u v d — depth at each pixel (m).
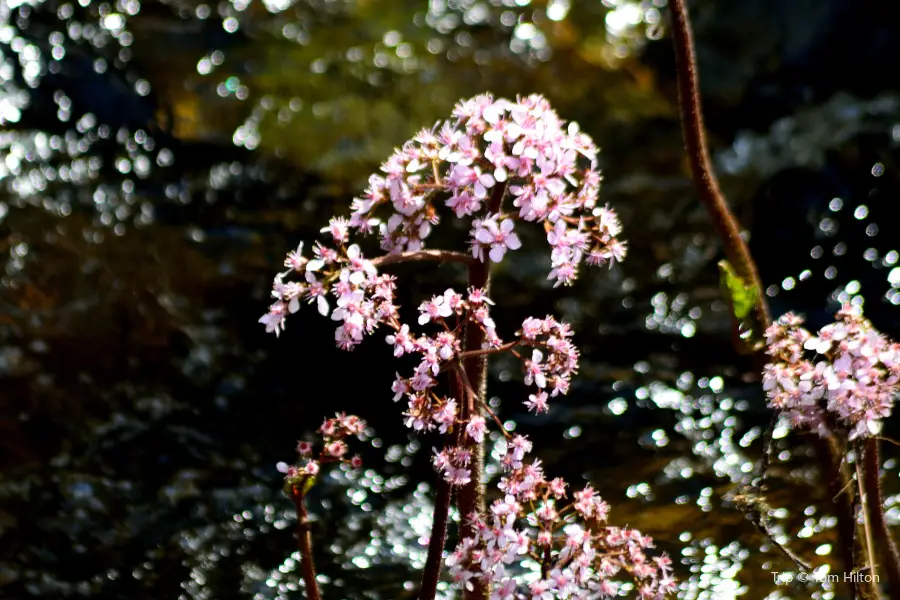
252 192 6.37
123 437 4.33
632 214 6.07
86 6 7.80
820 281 5.56
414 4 8.34
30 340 4.86
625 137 6.86
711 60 7.51
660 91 7.57
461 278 5.33
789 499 3.73
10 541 3.67
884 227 5.74
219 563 3.57
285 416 4.54
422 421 1.79
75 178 6.42
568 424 4.41
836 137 6.21
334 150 6.68
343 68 7.46
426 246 5.66
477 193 1.75
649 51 7.81
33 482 4.03
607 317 5.25
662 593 2.02
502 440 4.29
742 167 6.26
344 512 3.86
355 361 4.90
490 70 7.56
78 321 5.02
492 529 1.83
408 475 4.12
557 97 7.29
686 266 5.65
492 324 1.81
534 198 1.76
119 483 4.04
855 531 2.17
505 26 8.10
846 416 1.83
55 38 7.45
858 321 1.86
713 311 5.27
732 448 4.17
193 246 5.74
